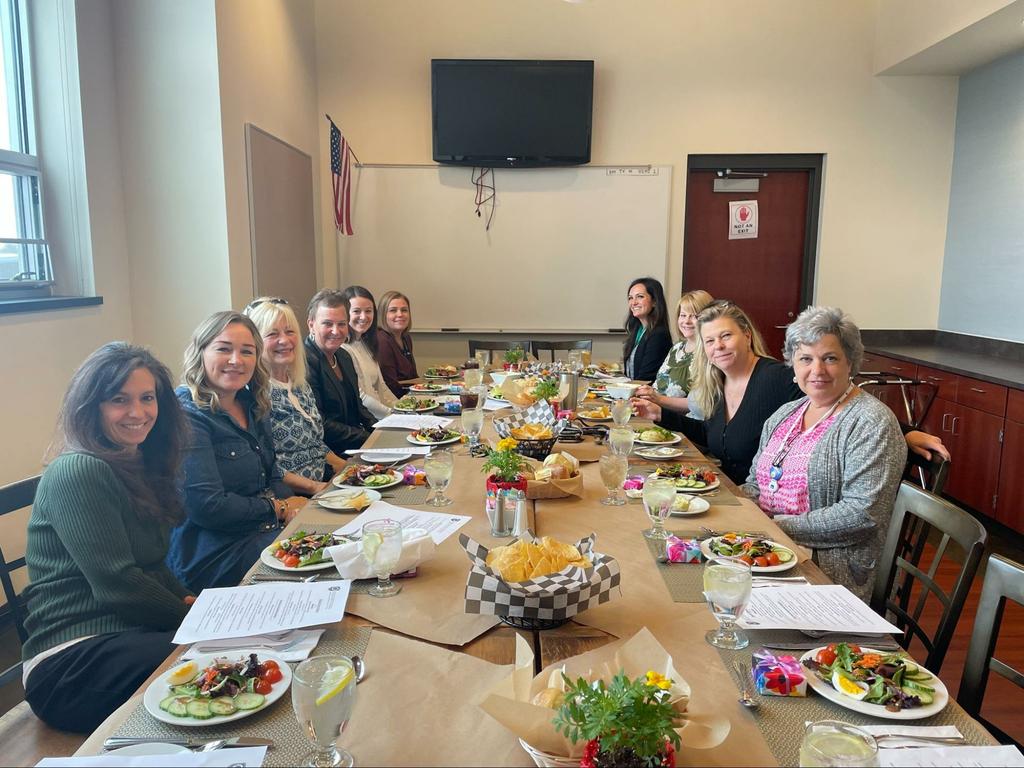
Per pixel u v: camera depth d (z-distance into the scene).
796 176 5.61
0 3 3.04
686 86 5.43
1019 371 4.11
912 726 0.99
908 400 4.75
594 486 2.15
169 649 1.44
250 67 4.07
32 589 1.52
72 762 0.90
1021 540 3.92
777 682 1.06
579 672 1.07
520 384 3.15
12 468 2.75
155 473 1.73
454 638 1.22
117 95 3.59
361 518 1.82
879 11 5.28
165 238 3.68
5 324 2.71
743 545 1.59
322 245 5.62
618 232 5.59
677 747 0.83
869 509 1.86
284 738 0.97
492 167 5.54
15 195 3.10
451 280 5.68
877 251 5.51
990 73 4.93
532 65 5.29
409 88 5.48
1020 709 2.35
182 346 3.74
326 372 3.36
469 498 2.00
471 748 0.94
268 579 1.46
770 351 5.80
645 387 3.41
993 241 4.88
